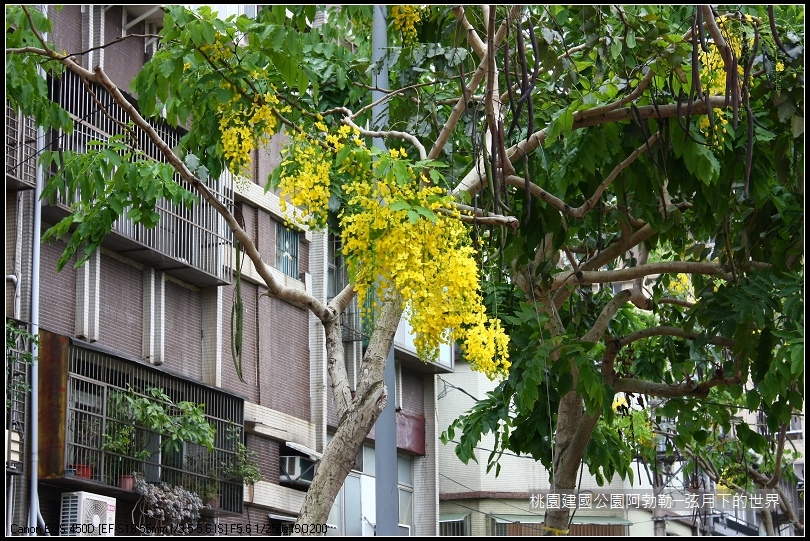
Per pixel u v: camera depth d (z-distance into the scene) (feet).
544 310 34.47
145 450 45.75
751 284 32.55
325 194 22.41
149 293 50.85
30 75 27.53
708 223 32.50
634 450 50.65
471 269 20.94
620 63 28.73
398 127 32.48
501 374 21.83
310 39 31.35
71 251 28.12
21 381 41.50
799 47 28.58
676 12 31.86
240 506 51.01
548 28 26.18
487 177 24.88
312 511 22.98
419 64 29.32
